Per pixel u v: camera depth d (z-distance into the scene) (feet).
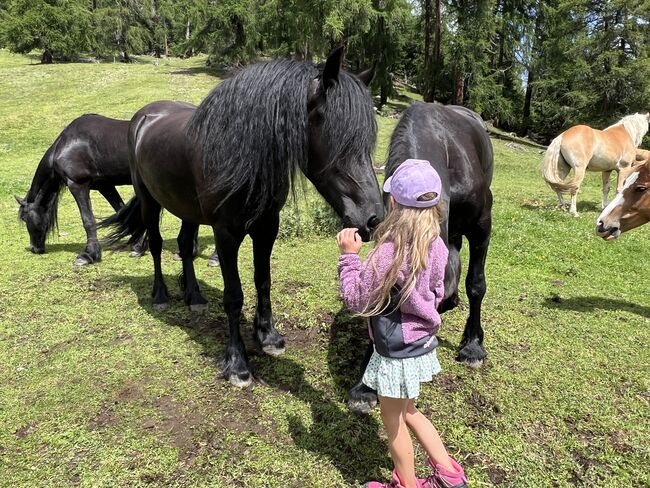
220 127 8.31
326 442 8.08
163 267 17.11
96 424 8.60
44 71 84.53
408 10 71.05
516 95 81.66
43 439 8.20
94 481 7.31
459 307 13.51
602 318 12.81
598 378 9.97
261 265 10.59
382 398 6.39
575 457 7.82
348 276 6.23
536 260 17.78
